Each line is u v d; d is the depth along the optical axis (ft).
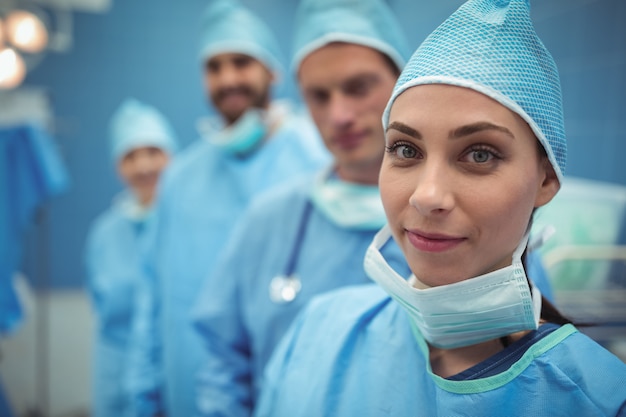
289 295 3.01
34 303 8.81
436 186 1.32
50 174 5.58
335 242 2.94
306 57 2.77
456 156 1.35
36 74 11.28
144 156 6.81
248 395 3.30
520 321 1.45
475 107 1.31
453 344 1.62
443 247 1.37
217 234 4.51
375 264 1.65
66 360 9.21
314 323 2.20
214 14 4.72
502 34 1.41
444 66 1.37
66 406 7.93
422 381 1.69
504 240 1.36
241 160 4.59
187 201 4.74
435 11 7.69
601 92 4.38
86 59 11.61
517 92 1.34
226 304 3.33
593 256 3.19
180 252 4.66
